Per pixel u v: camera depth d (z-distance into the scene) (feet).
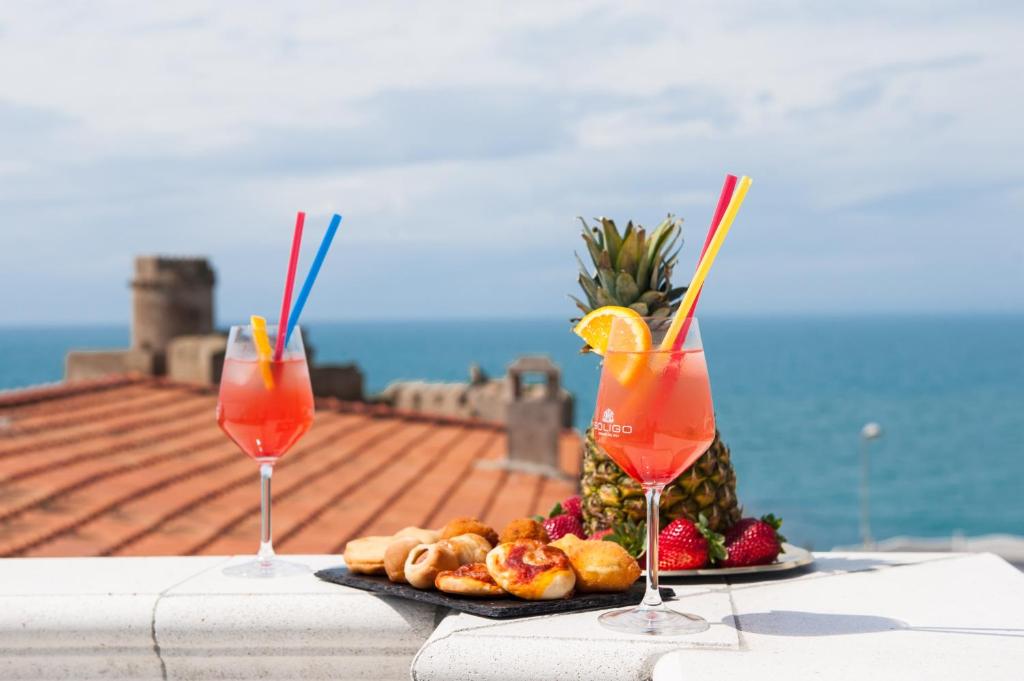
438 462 51.96
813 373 437.99
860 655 5.78
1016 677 5.42
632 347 6.33
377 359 585.22
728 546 7.68
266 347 7.83
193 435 50.52
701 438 6.35
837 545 147.84
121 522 33.91
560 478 50.29
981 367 469.98
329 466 47.91
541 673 5.88
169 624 6.95
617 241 7.75
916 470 206.90
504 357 602.44
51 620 6.98
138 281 67.77
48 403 55.11
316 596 7.00
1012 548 89.92
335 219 7.79
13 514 33.47
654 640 5.96
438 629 6.27
